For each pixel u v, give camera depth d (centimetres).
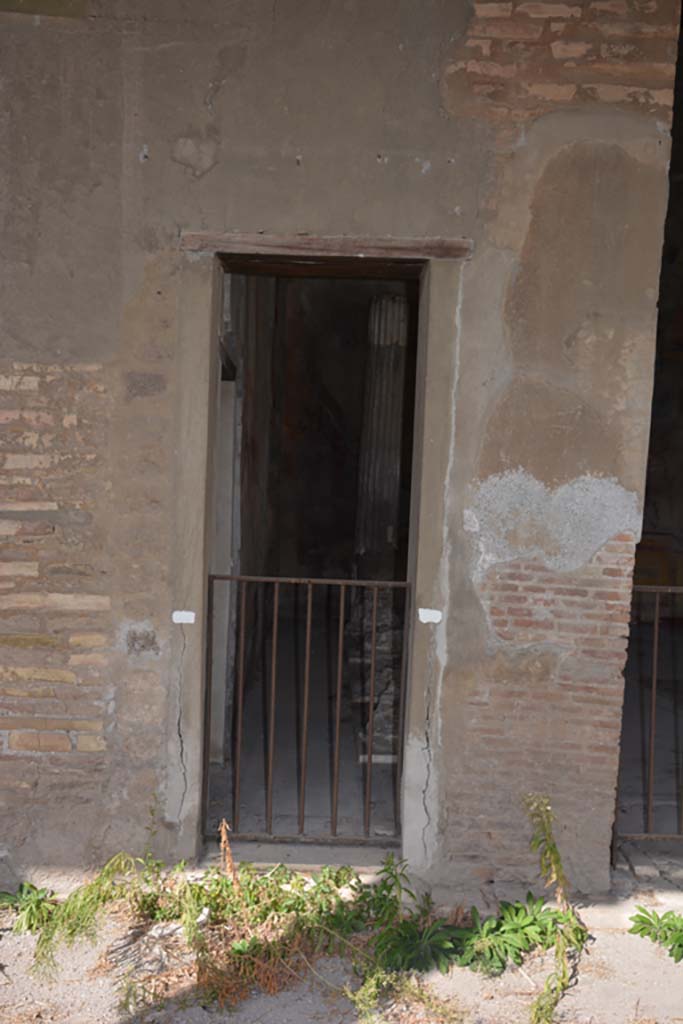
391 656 702
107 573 405
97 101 388
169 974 349
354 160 392
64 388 399
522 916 382
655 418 999
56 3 384
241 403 604
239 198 393
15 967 352
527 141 390
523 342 397
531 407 400
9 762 411
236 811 447
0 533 403
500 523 404
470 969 356
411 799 414
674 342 991
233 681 596
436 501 404
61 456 401
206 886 395
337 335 1042
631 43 386
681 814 486
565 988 346
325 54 388
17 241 393
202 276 396
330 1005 334
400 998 338
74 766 412
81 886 397
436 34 387
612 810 411
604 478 401
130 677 409
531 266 394
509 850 414
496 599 406
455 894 411
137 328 397
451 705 410
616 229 393
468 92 389
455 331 398
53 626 406
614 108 388
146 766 412
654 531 994
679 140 968
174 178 392
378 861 425
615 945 376
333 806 439
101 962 356
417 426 437
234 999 334
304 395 1037
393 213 394
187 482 403
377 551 862
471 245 393
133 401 400
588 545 403
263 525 834
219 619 552
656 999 341
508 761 412
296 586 1041
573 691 408
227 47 387
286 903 383
